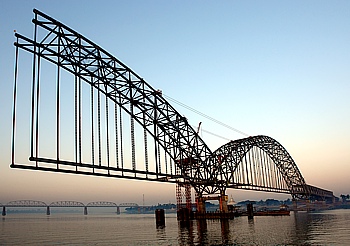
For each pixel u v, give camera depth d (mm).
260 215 137250
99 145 44438
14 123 32500
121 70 47875
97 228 100625
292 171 139875
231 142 95625
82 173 39938
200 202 98812
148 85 51906
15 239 67875
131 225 110812
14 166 32000
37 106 35625
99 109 46094
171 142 62000
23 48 36094
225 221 90438
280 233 56500
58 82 39625
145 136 54062
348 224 75688
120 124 50188
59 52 39750
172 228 76000
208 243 45656
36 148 34281
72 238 66312
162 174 53375
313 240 45844
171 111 58125
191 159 69375
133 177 48281
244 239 48844
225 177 92812
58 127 37188
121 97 49656
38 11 37312
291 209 176625
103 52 44500
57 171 36500
